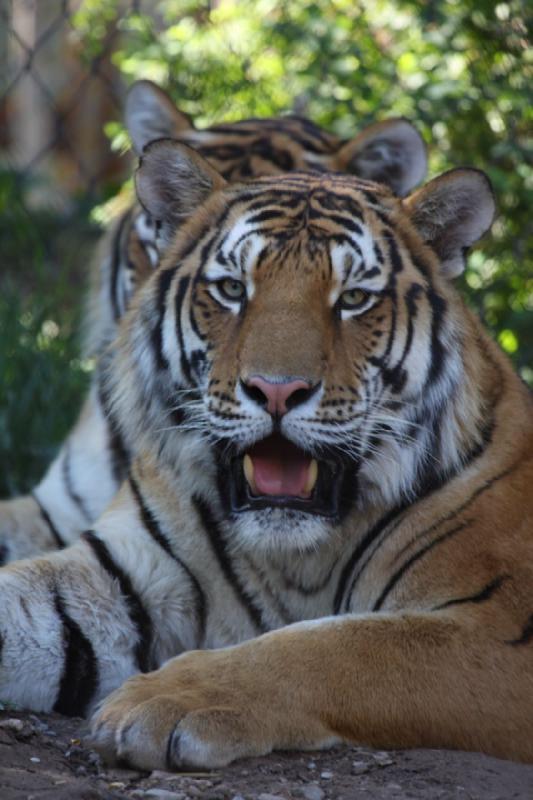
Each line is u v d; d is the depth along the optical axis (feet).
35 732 19.81
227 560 23.03
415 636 20.29
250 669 19.52
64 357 37.99
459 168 22.93
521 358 37.99
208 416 21.49
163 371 23.03
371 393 21.59
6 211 52.13
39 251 45.27
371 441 21.74
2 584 21.90
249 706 19.01
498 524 21.86
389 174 33.09
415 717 19.67
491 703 19.97
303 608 23.02
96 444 30.37
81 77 82.74
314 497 21.66
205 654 19.88
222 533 22.93
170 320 22.89
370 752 19.31
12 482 35.19
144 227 32.55
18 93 85.10
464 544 21.71
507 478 22.39
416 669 19.90
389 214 22.98
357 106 38.24
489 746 19.97
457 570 21.59
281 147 32.60
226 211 23.12
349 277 21.79
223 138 33.12
